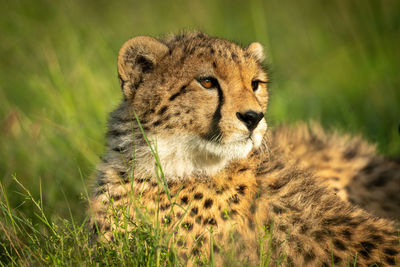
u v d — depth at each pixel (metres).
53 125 12.09
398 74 18.09
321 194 8.00
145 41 8.01
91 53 16.12
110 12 20.53
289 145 10.13
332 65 19.55
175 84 7.79
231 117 7.60
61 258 7.18
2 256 7.98
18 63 16.36
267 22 20.92
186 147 7.84
